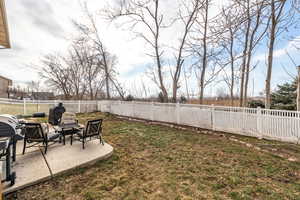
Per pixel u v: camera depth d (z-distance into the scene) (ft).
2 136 10.56
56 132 15.65
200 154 13.83
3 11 12.14
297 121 15.74
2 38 17.28
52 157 12.19
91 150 13.83
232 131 20.70
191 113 25.22
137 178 9.80
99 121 15.31
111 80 57.26
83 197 7.93
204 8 30.30
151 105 31.12
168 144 16.66
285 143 16.14
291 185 9.04
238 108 20.24
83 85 69.21
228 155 13.58
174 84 37.22
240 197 7.93
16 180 8.84
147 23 38.96
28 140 13.06
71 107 41.70
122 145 16.30
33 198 7.85
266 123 17.92
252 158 12.91
